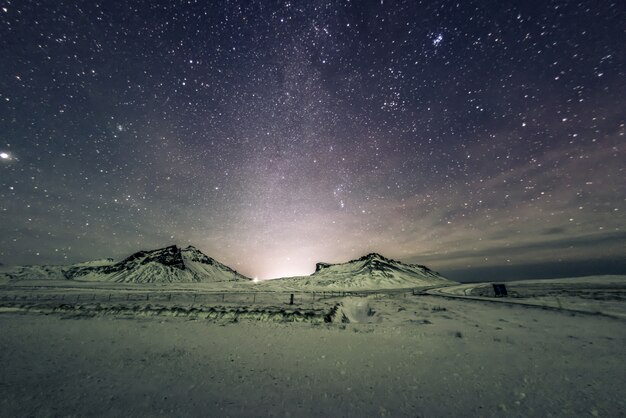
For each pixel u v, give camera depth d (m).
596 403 6.19
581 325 15.39
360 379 7.67
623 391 6.82
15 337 12.16
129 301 30.05
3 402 5.98
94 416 5.49
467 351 10.45
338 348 10.86
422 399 6.41
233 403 6.15
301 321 16.73
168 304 26.59
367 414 5.70
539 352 10.28
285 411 5.80
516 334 13.36
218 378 7.69
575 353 10.14
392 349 10.73
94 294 42.47
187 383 7.30
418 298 36.88
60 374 7.80
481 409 5.93
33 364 8.59
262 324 15.67
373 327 15.19
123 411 5.70
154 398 6.35
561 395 6.62
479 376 7.89
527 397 6.52
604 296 31.19
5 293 44.25
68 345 10.98
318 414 5.68
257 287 93.56
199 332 13.55
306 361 9.25
